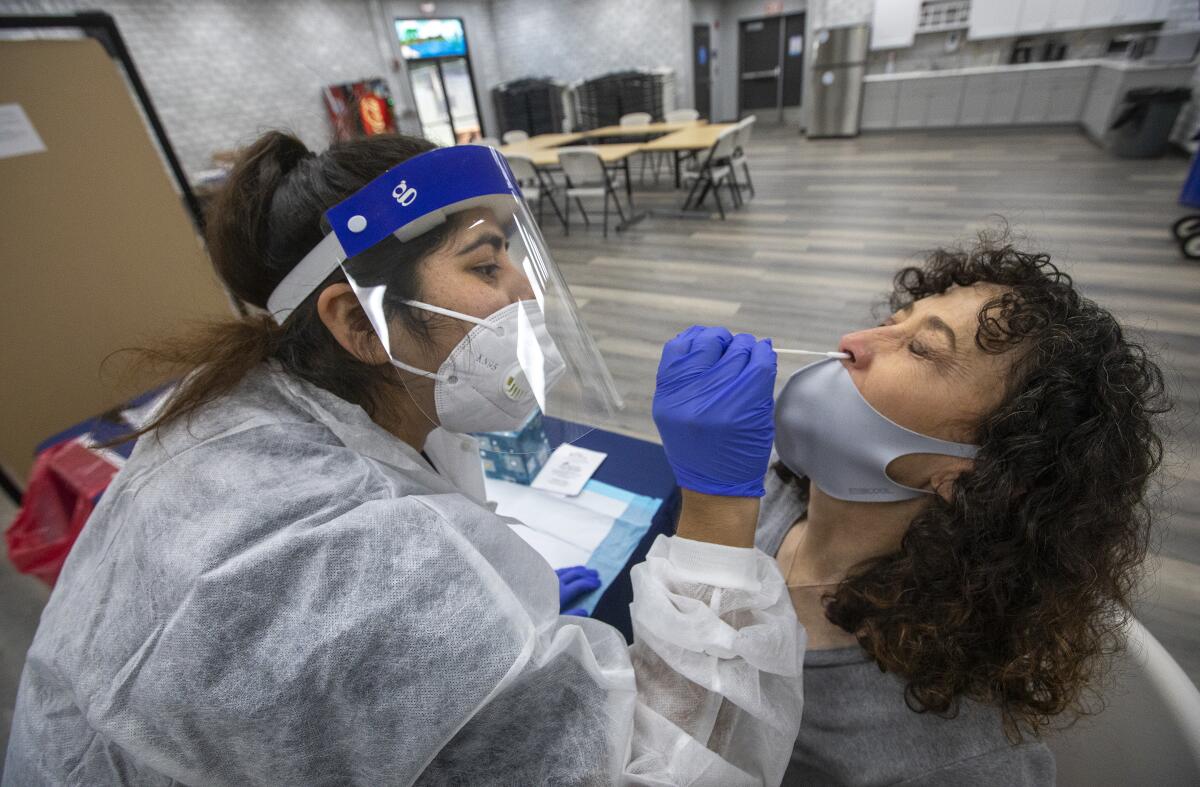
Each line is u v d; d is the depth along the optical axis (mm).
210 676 339
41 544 1302
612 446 1147
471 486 722
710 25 8781
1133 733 604
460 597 379
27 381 1849
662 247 4152
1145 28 5992
